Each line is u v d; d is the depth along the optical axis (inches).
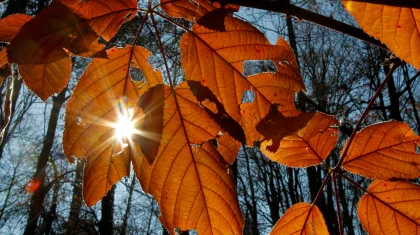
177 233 18.6
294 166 19.1
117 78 18.0
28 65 16.0
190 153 17.7
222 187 17.8
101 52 17.0
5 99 17.8
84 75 17.8
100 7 16.2
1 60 16.3
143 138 17.3
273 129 18.5
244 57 17.9
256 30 17.8
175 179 17.8
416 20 14.9
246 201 287.1
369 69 161.2
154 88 17.5
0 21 16.0
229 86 17.9
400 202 18.8
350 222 187.2
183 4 17.6
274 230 18.9
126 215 267.0
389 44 15.1
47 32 15.6
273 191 281.1
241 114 18.2
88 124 17.7
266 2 16.7
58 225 237.6
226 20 17.6
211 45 17.7
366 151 19.0
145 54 17.9
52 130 217.6
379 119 144.9
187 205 17.8
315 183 172.6
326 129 18.6
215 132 17.7
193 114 17.6
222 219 17.9
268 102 18.4
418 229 18.6
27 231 202.4
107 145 17.7
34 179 210.2
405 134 18.6
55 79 16.6
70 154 17.6
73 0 16.0
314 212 18.9
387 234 18.9
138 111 17.4
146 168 17.7
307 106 128.5
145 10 17.4
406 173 18.7
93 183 17.8
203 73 17.8
